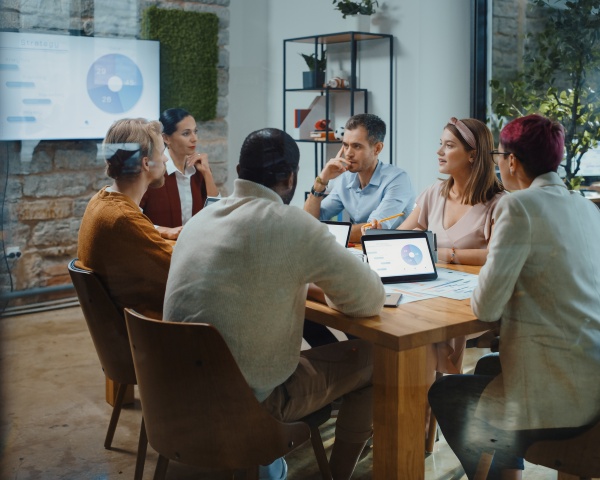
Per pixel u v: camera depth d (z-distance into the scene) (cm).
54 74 255
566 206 163
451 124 210
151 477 204
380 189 223
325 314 166
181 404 158
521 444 175
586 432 167
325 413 178
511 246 159
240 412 156
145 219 200
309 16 245
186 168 221
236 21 247
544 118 168
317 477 189
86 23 249
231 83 244
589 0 259
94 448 222
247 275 153
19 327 270
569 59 257
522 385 169
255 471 175
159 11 247
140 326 157
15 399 242
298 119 248
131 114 250
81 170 262
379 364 164
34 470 212
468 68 249
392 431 166
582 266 162
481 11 250
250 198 157
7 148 258
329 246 154
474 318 163
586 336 163
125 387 227
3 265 266
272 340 156
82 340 268
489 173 207
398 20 243
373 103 248
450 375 174
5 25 249
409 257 195
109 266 197
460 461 179
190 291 157
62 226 268
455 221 212
